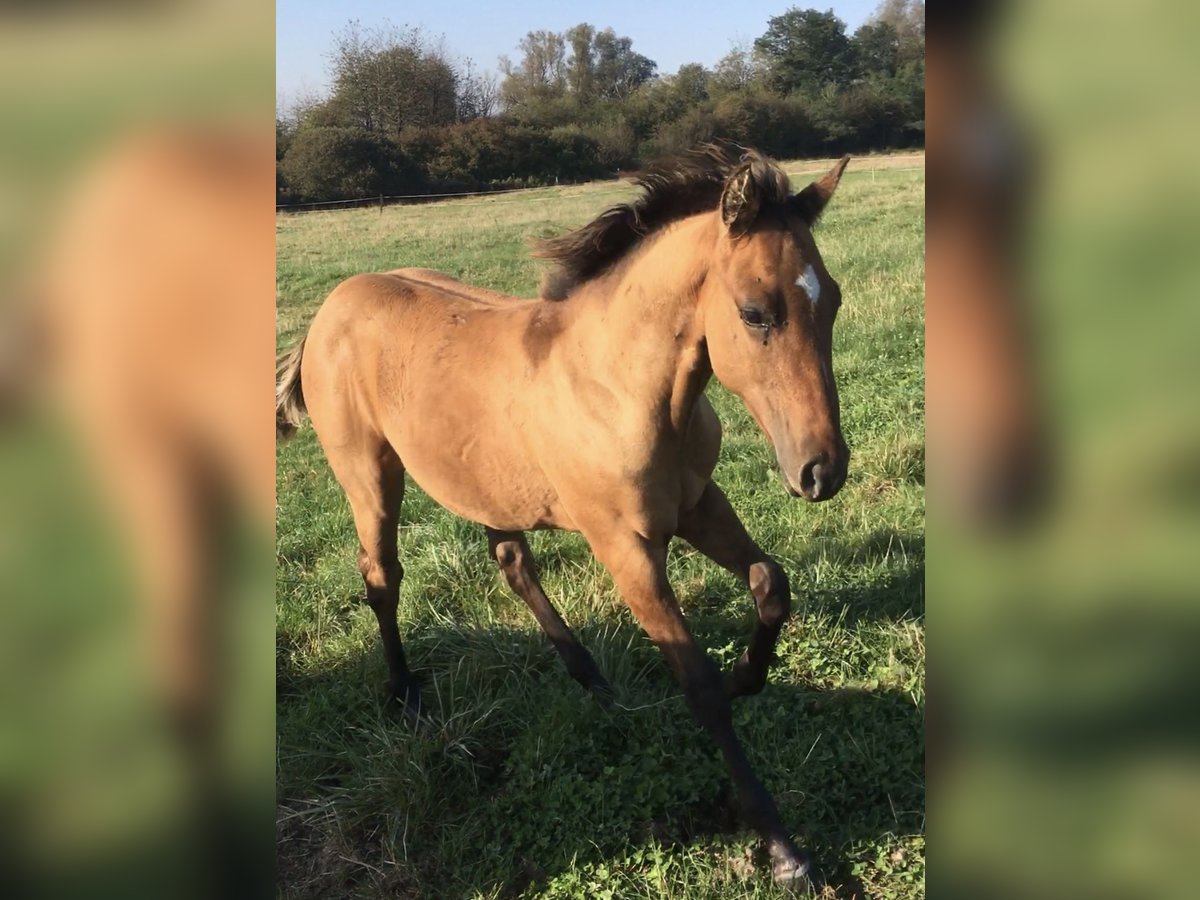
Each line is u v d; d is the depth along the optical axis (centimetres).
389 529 350
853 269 973
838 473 216
